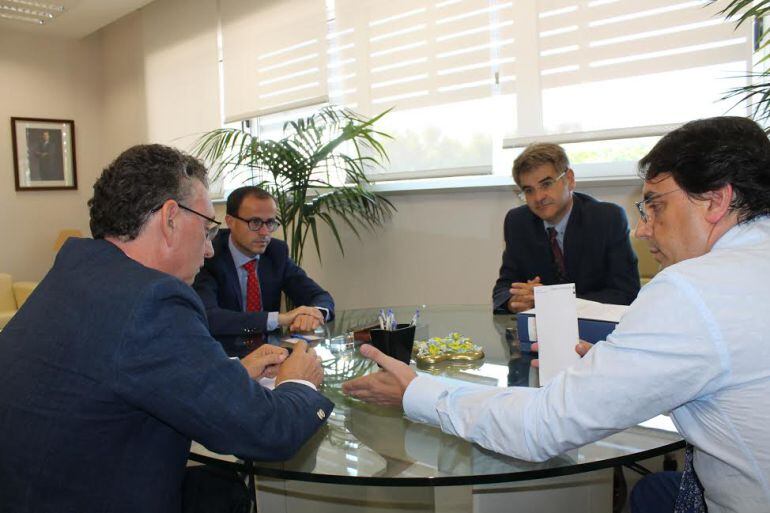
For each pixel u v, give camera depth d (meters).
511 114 2.97
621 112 2.61
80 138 6.01
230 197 2.20
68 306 0.83
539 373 1.17
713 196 0.79
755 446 0.73
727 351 0.72
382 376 1.08
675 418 0.83
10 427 0.80
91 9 4.91
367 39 3.54
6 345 0.85
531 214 2.22
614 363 0.78
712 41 2.35
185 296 0.86
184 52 4.92
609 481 1.38
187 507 1.14
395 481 0.83
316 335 1.75
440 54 3.21
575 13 2.70
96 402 0.78
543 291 1.18
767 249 0.77
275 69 4.13
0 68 5.44
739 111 2.31
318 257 3.96
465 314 1.97
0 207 5.46
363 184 3.60
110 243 0.92
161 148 0.99
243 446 0.85
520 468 0.84
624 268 2.00
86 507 0.80
